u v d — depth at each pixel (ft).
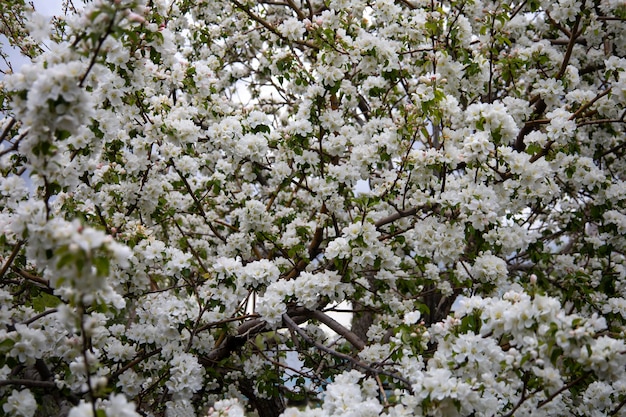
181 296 15.10
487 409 8.99
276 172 15.12
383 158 13.28
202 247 16.92
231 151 14.02
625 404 10.24
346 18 15.38
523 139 15.15
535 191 13.66
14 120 8.15
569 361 8.81
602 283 15.28
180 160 13.52
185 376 11.64
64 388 9.95
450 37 14.71
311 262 15.89
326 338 16.65
